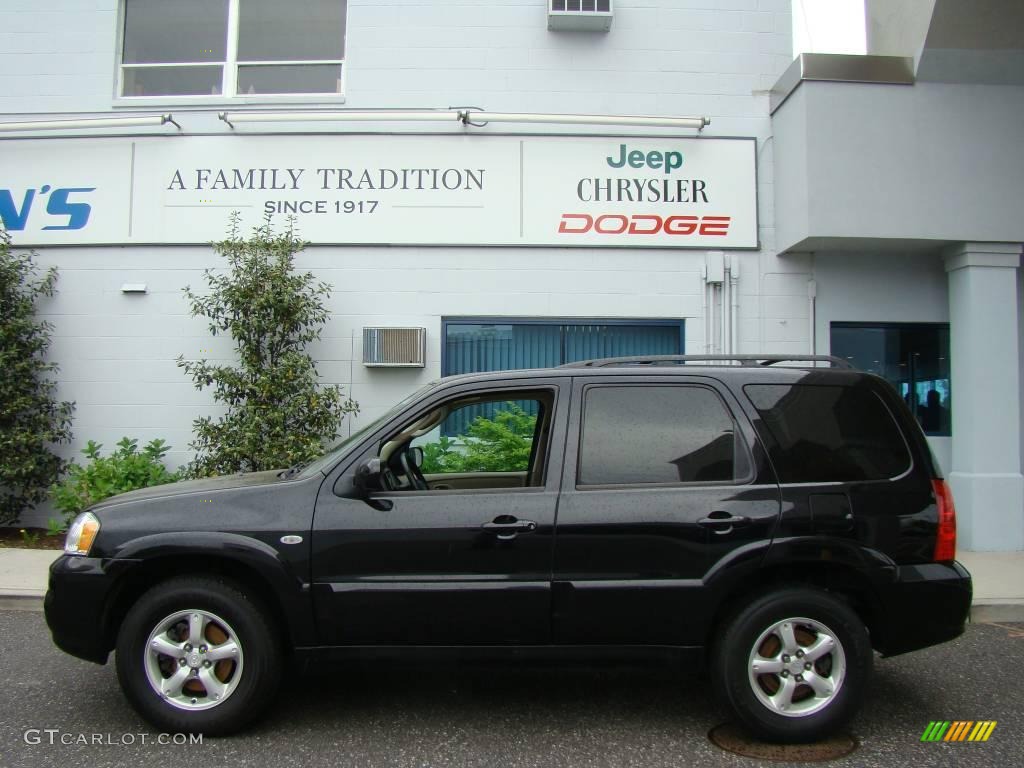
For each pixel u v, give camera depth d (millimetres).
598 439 4203
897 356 9266
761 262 9141
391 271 9062
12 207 9180
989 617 6500
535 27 9289
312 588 3994
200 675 4027
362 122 9109
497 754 3912
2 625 6117
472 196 9086
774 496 4051
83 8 9445
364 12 9328
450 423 5875
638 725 4277
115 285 9102
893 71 8414
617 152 9141
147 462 8516
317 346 9008
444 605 3988
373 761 3824
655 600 3986
